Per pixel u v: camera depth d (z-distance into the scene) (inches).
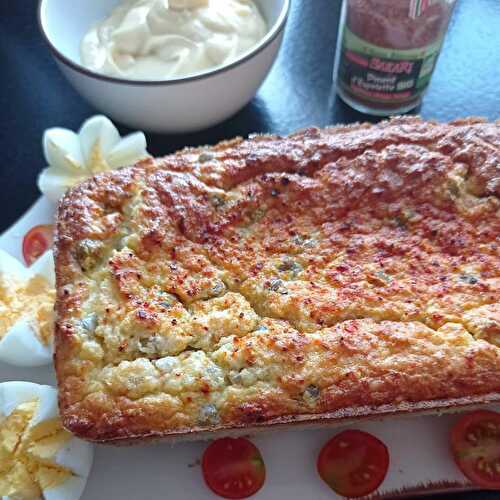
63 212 8.9
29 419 8.4
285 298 8.2
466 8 13.7
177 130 11.8
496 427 8.7
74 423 7.7
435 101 12.4
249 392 7.7
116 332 8.0
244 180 9.2
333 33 13.6
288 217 8.9
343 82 12.1
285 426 8.1
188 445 8.9
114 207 9.0
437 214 8.7
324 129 10.2
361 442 8.7
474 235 8.5
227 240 8.7
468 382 7.7
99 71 11.1
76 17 11.8
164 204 8.8
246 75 10.8
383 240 8.6
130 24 11.2
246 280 8.4
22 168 11.9
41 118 12.6
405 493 8.5
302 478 8.6
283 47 13.4
